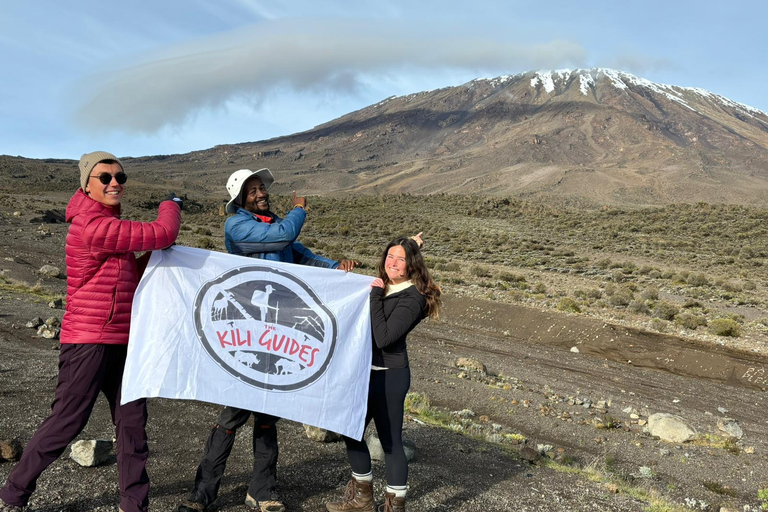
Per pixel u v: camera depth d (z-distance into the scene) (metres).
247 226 3.86
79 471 4.33
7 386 7.08
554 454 8.30
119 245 3.32
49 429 3.32
